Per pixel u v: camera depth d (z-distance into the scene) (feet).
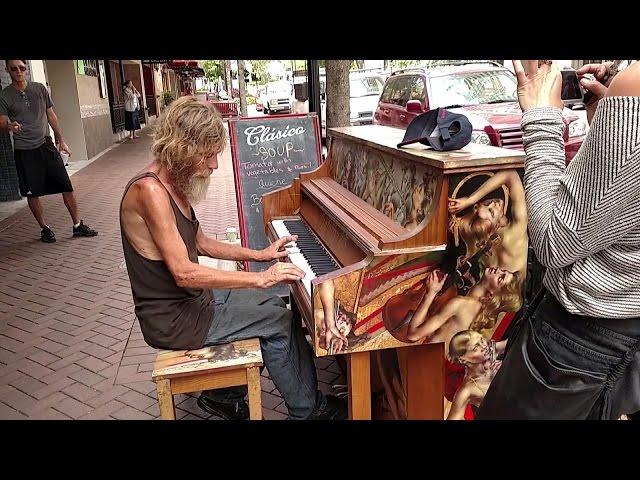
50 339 14.23
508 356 6.05
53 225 26.25
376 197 9.75
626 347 5.21
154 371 8.24
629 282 5.02
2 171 31.12
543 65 5.72
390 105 32.81
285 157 15.65
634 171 4.54
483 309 7.76
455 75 29.22
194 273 8.18
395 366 9.17
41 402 11.41
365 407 8.04
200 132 8.17
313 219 11.87
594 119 4.82
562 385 5.44
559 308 5.58
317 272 9.04
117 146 60.13
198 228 9.68
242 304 9.62
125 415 10.85
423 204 7.85
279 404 11.19
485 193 7.39
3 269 19.85
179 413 10.94
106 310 15.94
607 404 5.39
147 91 106.63
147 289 8.58
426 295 7.60
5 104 21.36
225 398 10.37
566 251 5.01
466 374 8.00
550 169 5.54
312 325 7.67
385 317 7.59
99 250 21.95
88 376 12.38
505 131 22.95
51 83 46.70
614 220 4.74
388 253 7.38
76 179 39.52
